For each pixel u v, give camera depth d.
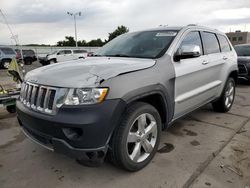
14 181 2.62
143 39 3.64
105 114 2.26
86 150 2.29
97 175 2.70
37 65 24.22
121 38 4.10
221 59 4.39
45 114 2.40
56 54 23.56
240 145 3.41
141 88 2.55
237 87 8.08
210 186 2.46
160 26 4.01
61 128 2.26
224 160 2.98
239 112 5.02
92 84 2.27
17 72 5.26
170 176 2.65
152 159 2.99
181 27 3.67
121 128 2.45
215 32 4.50
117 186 2.50
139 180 2.59
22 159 3.09
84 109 2.22
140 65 2.72
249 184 2.50
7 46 19.25
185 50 3.14
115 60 3.04
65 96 2.29
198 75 3.66
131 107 2.54
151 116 2.80
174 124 4.28
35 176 2.71
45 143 2.55
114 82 2.36
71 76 2.45
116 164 2.62
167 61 3.06
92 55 3.90
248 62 8.00
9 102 4.74
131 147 2.71
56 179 2.64
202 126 4.17
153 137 2.90
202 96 3.89
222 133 3.86
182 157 3.07
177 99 3.23
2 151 3.32
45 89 2.47
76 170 2.81
